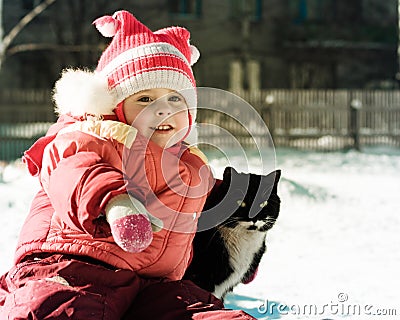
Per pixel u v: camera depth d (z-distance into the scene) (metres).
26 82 41.88
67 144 4.33
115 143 4.39
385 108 30.08
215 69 44.41
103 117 4.70
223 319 4.18
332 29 45.47
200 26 44.25
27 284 4.22
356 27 45.56
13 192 14.77
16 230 10.85
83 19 37.78
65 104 4.73
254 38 44.84
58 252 4.42
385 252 9.65
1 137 27.05
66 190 4.09
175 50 4.85
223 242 6.26
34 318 4.07
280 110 30.17
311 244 10.19
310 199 14.12
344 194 15.03
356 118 29.48
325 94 29.95
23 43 41.78
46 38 41.78
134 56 4.71
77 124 4.52
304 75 45.28
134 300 4.50
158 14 43.09
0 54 32.62
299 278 8.16
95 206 3.98
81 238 4.40
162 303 4.41
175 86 4.75
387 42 45.41
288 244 10.17
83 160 4.19
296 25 45.28
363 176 18.89
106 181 4.00
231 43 44.69
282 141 30.06
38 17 41.72
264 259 9.16
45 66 41.91
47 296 4.12
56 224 4.51
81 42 37.56
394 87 45.00
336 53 44.88
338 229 11.38
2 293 4.51
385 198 14.66
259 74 44.84
